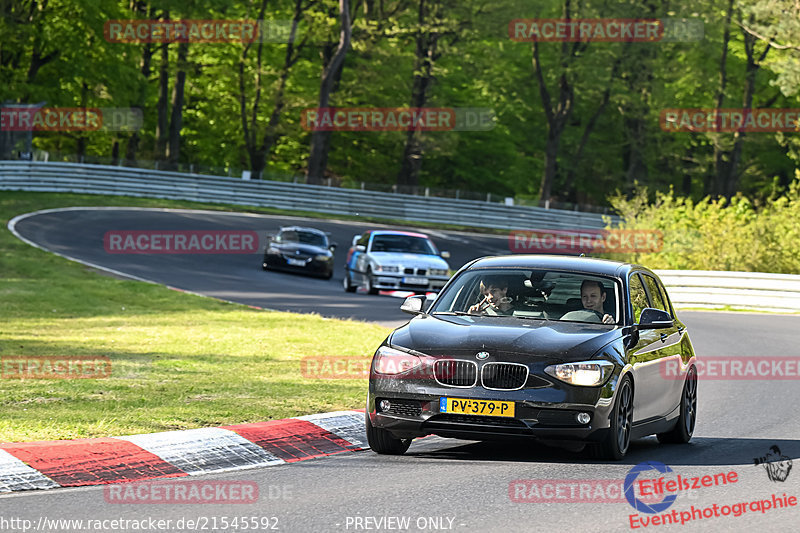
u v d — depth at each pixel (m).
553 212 172.88
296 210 153.88
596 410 23.86
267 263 95.19
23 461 21.83
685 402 29.41
